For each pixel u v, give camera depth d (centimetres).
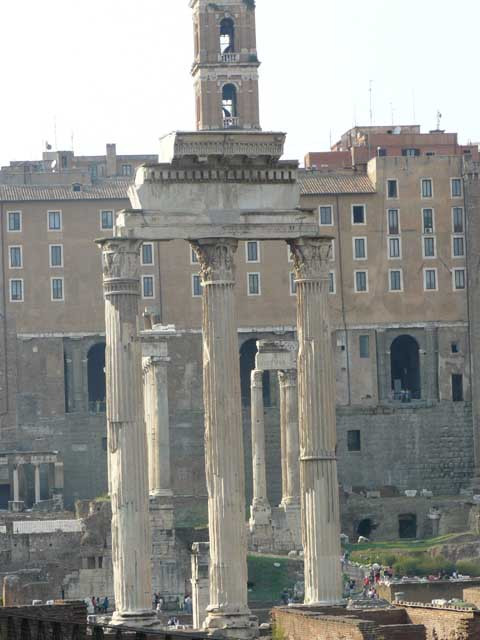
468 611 16225
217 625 16700
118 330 16775
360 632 15512
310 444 17000
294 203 17225
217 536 16850
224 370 16950
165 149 17200
